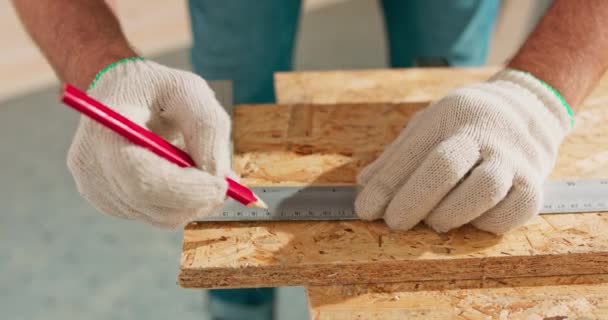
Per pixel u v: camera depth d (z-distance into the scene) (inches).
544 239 40.5
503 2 120.8
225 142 36.7
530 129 40.9
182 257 39.2
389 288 39.4
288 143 49.5
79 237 98.4
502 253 39.4
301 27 142.0
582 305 38.2
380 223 41.7
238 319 76.3
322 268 38.8
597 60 43.9
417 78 59.1
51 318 87.1
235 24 67.9
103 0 47.6
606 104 54.3
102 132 34.7
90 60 42.4
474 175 37.8
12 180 106.7
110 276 93.1
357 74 59.9
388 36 78.9
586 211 42.8
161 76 39.0
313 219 41.9
